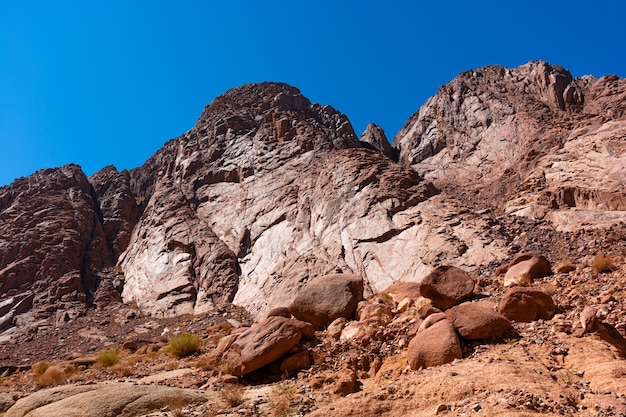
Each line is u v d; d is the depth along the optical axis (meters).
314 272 28.00
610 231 24.36
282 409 9.31
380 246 28.20
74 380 16.16
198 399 10.84
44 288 38.44
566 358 9.26
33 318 35.25
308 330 13.13
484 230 26.98
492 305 12.67
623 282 12.91
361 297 15.70
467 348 10.40
